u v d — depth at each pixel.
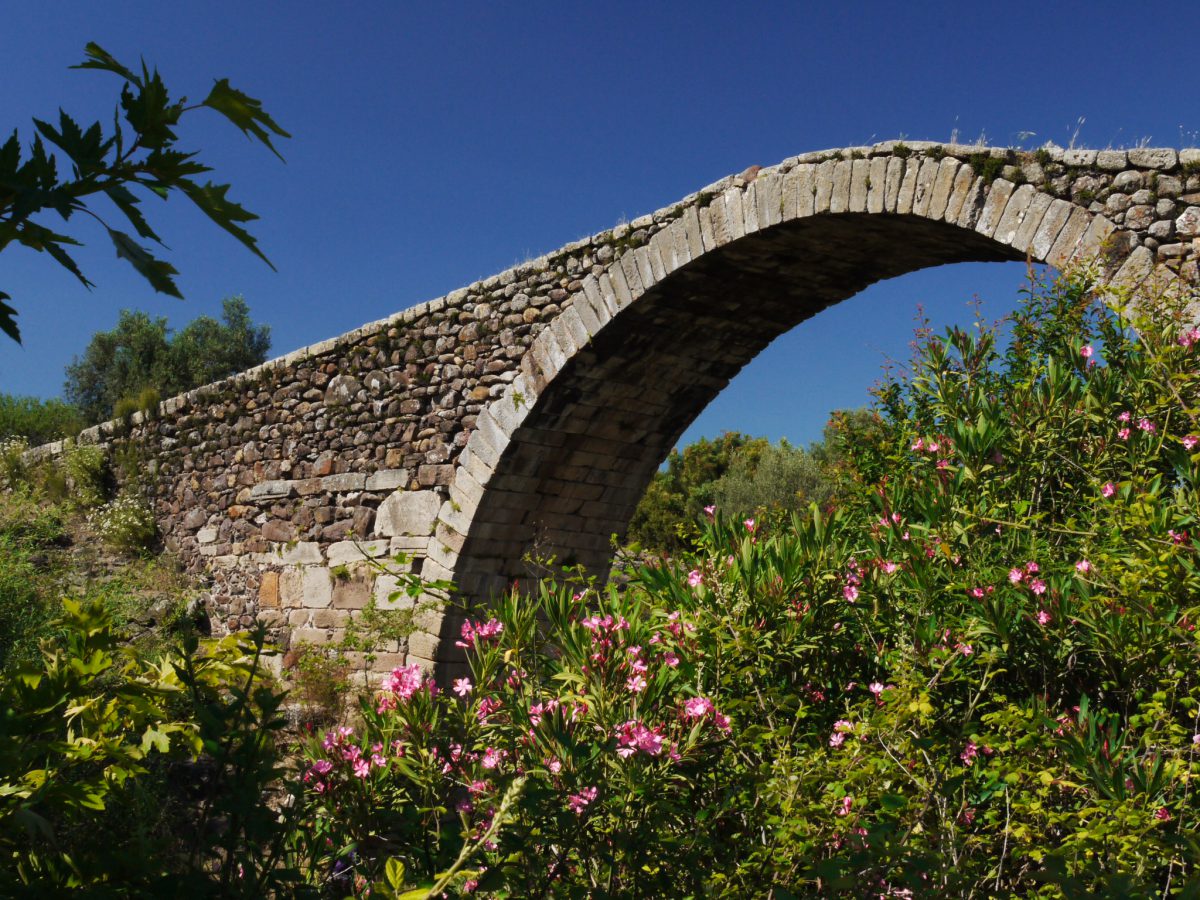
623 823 2.45
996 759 2.65
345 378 11.14
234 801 1.68
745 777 2.76
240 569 12.16
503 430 9.64
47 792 1.44
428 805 2.35
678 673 3.03
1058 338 4.88
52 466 15.70
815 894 2.45
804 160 7.64
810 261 8.59
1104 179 5.93
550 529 10.77
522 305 9.65
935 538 3.49
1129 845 2.25
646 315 9.10
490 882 2.00
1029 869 2.64
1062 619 3.11
